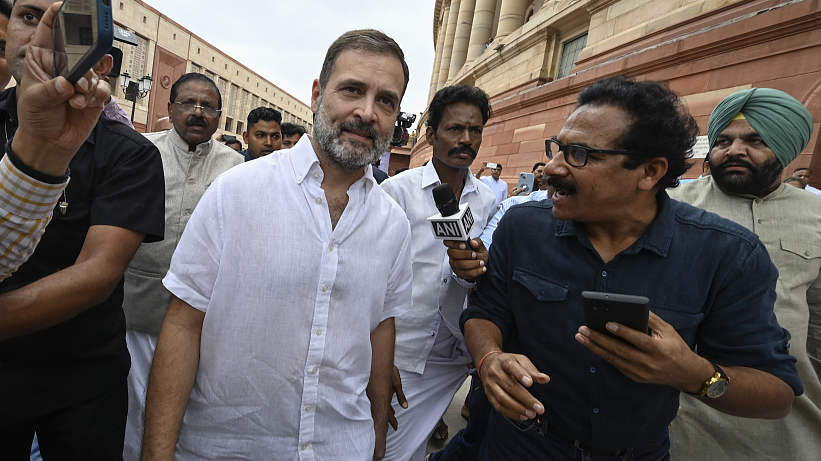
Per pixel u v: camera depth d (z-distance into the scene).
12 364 1.34
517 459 1.51
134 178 1.40
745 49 4.95
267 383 1.29
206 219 1.29
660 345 1.05
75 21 0.73
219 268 1.27
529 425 1.48
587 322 1.11
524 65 10.73
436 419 2.37
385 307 1.64
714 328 1.34
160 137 2.74
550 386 1.43
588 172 1.27
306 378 1.30
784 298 1.82
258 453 1.31
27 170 0.82
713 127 2.04
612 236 1.41
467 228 1.69
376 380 1.67
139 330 2.39
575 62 8.71
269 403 1.30
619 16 7.59
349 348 1.38
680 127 1.25
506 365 1.25
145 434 1.23
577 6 8.66
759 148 1.89
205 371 1.30
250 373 1.28
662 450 1.51
